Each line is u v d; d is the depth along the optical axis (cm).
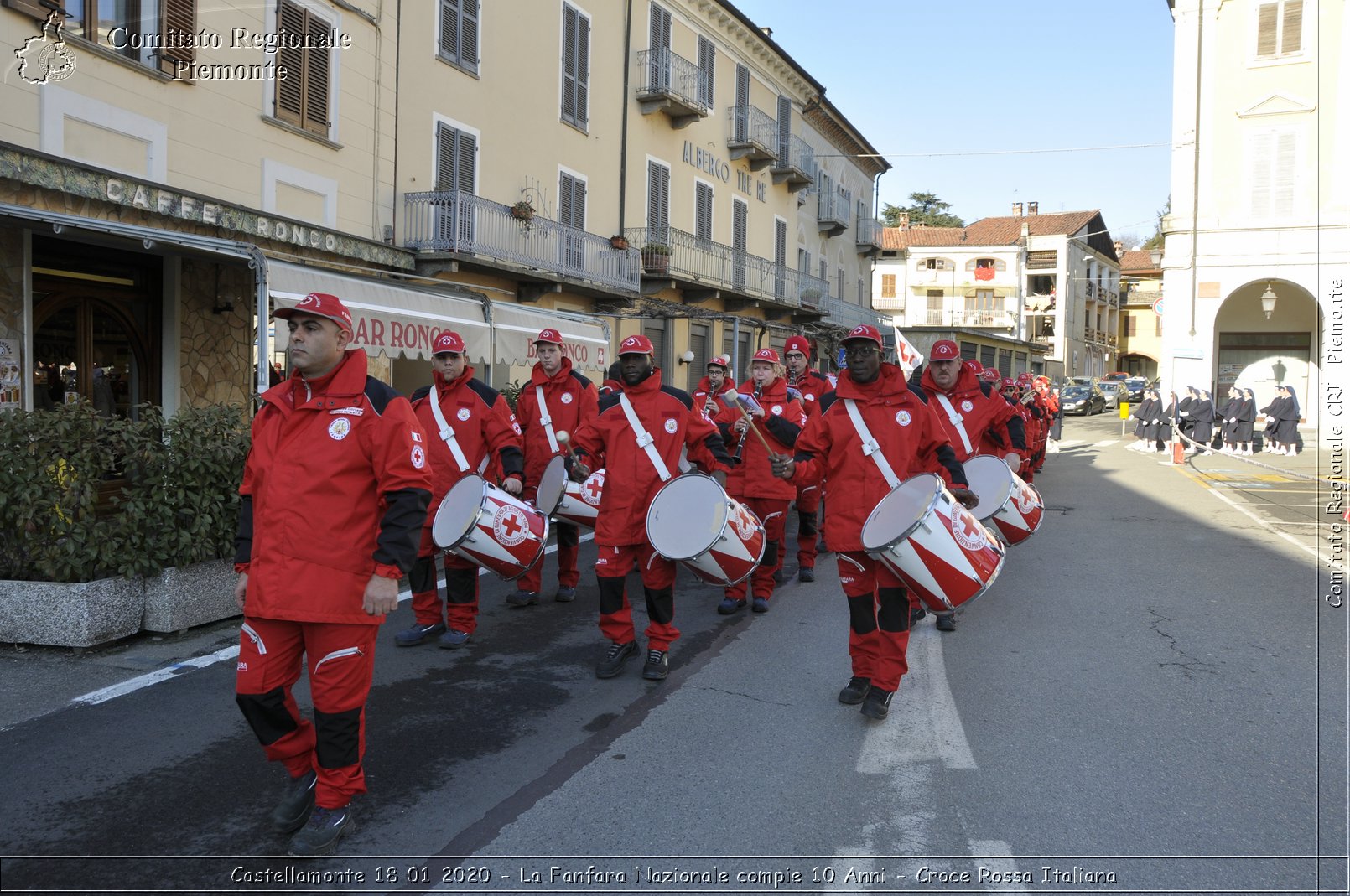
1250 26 2830
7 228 988
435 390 688
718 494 564
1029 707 539
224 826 389
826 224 3625
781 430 626
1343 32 2741
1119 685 581
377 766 454
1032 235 6300
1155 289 7869
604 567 595
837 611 784
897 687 522
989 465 712
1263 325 3144
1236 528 1241
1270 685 581
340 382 365
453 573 663
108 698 535
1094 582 895
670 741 488
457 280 1697
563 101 2044
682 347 2592
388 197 1562
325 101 1422
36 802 408
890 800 417
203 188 1220
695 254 2539
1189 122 2905
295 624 362
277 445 365
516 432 684
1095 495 1620
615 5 2225
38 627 617
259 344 849
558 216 2031
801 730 503
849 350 532
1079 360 6631
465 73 1736
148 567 643
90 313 1133
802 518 904
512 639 688
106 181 1027
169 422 670
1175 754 470
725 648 668
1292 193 2812
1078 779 439
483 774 446
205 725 497
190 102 1195
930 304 6275
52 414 635
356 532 362
